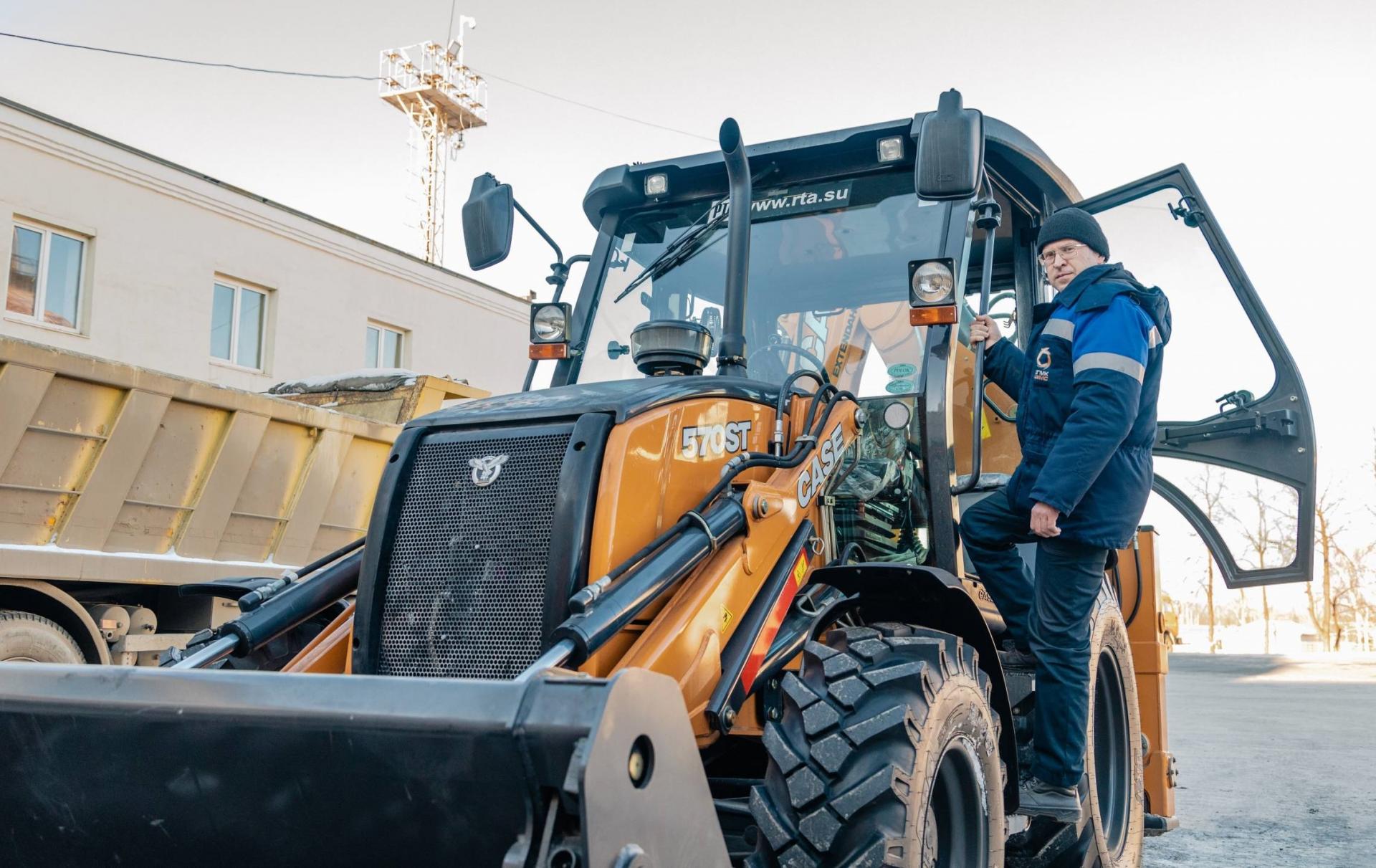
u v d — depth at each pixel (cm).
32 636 542
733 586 291
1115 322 345
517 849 193
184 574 606
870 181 420
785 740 271
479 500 285
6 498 532
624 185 447
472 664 272
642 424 286
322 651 306
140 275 1398
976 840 299
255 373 1543
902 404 367
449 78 2656
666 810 198
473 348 1891
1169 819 509
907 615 327
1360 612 3922
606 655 263
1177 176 522
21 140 1280
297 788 213
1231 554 552
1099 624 414
